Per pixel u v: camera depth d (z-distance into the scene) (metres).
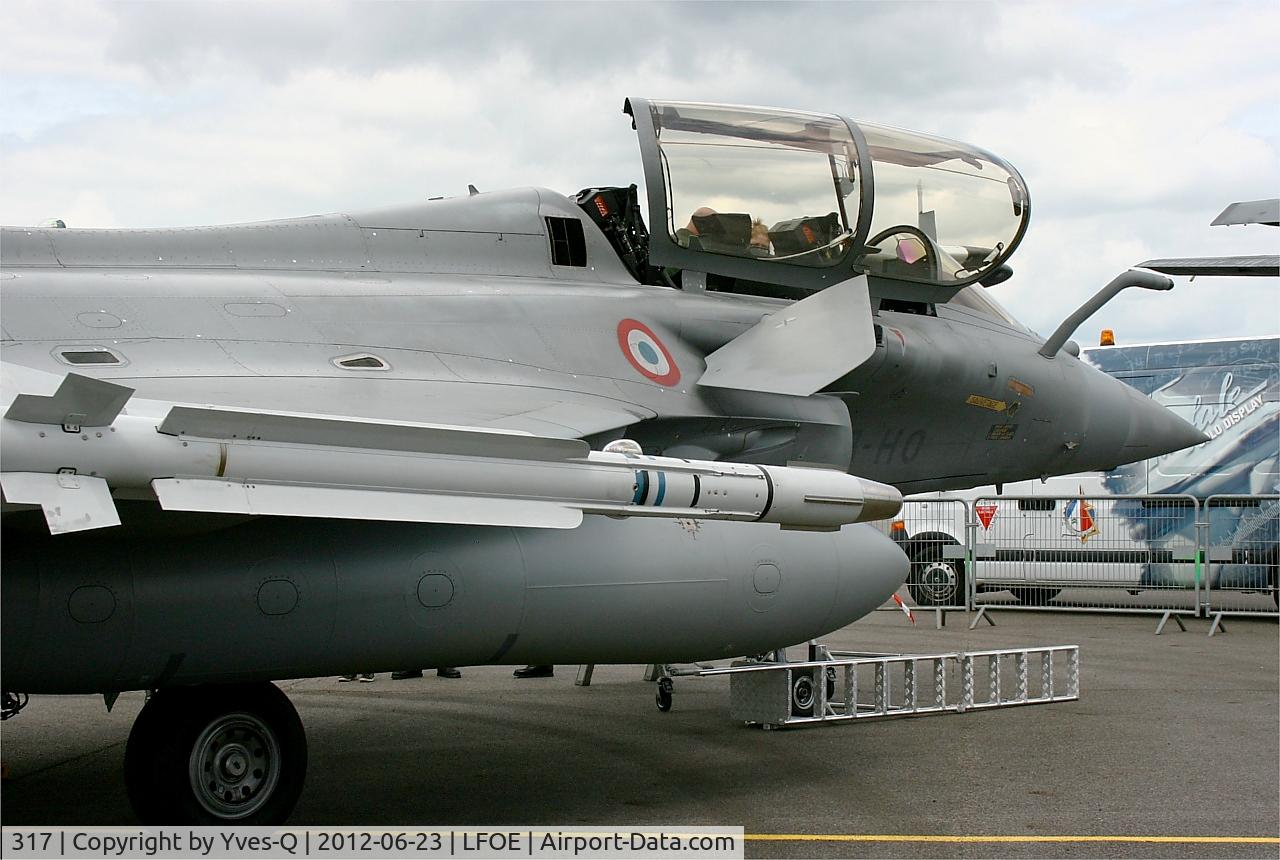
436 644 6.21
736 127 8.81
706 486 6.18
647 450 8.01
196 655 5.61
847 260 9.09
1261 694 10.35
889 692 10.48
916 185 9.33
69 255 6.82
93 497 4.66
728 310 8.59
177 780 5.70
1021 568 17.42
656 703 10.05
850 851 5.80
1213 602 16.97
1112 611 16.30
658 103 8.73
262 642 5.73
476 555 6.28
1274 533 16.59
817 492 6.59
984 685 11.02
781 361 7.71
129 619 5.46
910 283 9.49
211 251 7.21
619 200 9.01
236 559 5.70
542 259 8.20
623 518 6.77
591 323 7.83
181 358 6.07
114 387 4.56
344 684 11.23
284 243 7.45
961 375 9.79
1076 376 11.08
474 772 7.45
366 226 7.73
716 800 6.77
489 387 6.80
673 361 8.05
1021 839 5.99
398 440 5.28
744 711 8.95
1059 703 9.95
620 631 6.79
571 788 7.04
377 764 7.68
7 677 5.42
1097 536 17.06
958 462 10.35
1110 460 11.58
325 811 6.50
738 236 8.66
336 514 5.11
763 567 7.32
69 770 7.62
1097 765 7.64
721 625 7.17
